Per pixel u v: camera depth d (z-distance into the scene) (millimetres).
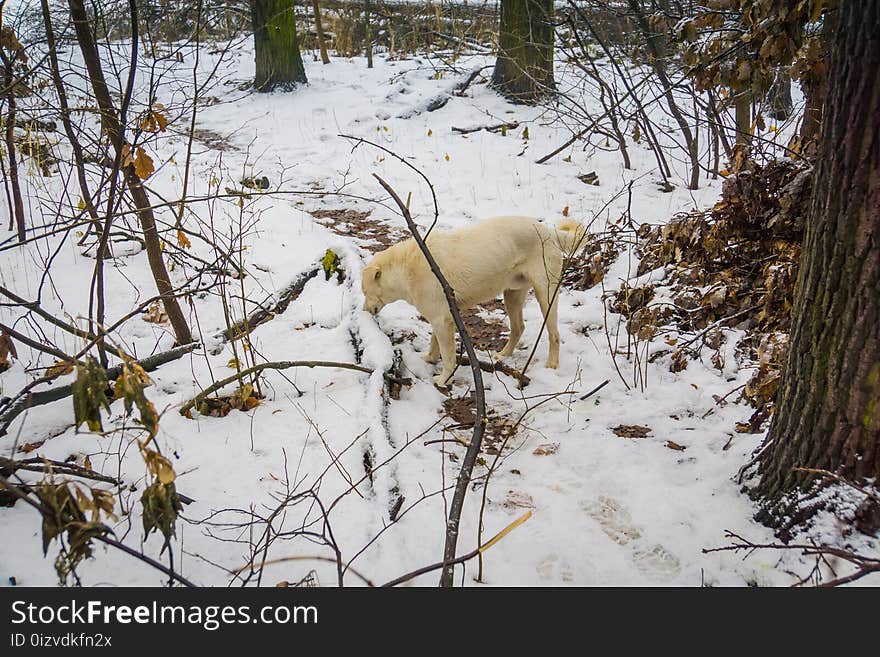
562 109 12156
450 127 11727
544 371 5102
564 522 3545
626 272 6555
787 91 10047
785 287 4363
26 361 4965
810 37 4359
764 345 4027
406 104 12609
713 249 4891
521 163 10016
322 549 3314
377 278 4949
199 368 4914
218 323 5641
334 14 18172
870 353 2820
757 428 4043
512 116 12195
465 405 4723
